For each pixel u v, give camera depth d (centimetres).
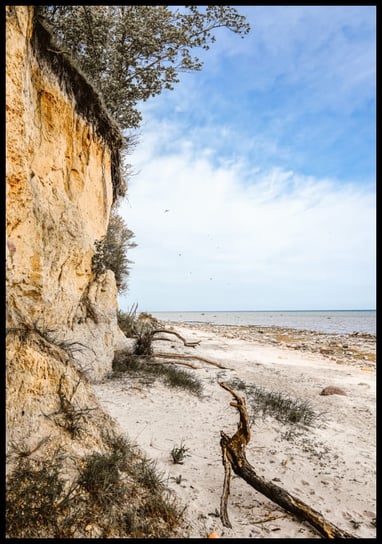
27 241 496
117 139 950
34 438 319
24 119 474
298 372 1306
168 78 1091
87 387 418
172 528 326
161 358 1142
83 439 357
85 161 804
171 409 694
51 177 659
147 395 745
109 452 370
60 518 278
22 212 482
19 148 462
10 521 260
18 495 272
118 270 1102
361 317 9181
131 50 1048
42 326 475
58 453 323
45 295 573
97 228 862
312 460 558
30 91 568
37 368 358
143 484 359
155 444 522
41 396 351
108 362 828
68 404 370
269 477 479
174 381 867
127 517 307
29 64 564
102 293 839
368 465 560
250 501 409
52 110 662
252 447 575
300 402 898
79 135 773
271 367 1363
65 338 659
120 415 614
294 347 2142
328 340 2666
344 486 481
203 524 348
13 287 461
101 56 966
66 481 305
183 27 1038
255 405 806
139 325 1356
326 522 354
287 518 377
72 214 711
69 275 702
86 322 774
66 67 707
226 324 5094
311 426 727
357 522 394
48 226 616
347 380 1220
